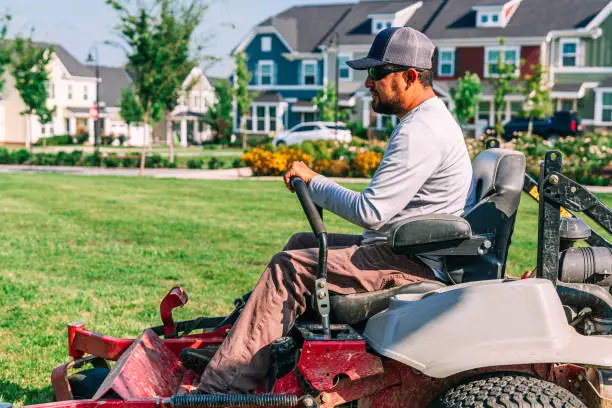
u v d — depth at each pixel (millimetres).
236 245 10797
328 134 41844
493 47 48281
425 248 3070
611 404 2949
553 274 3102
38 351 5891
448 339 2768
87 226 12695
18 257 9805
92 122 70562
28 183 21562
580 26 46812
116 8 27047
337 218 13594
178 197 17453
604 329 3242
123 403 3025
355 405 3166
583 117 47344
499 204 3240
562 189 3059
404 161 3184
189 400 2945
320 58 54562
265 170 25734
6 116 66625
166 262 9484
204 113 74000
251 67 57031
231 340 3230
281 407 2912
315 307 3141
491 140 4078
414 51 3330
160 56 27422
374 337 2986
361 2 56000
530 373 2979
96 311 7027
